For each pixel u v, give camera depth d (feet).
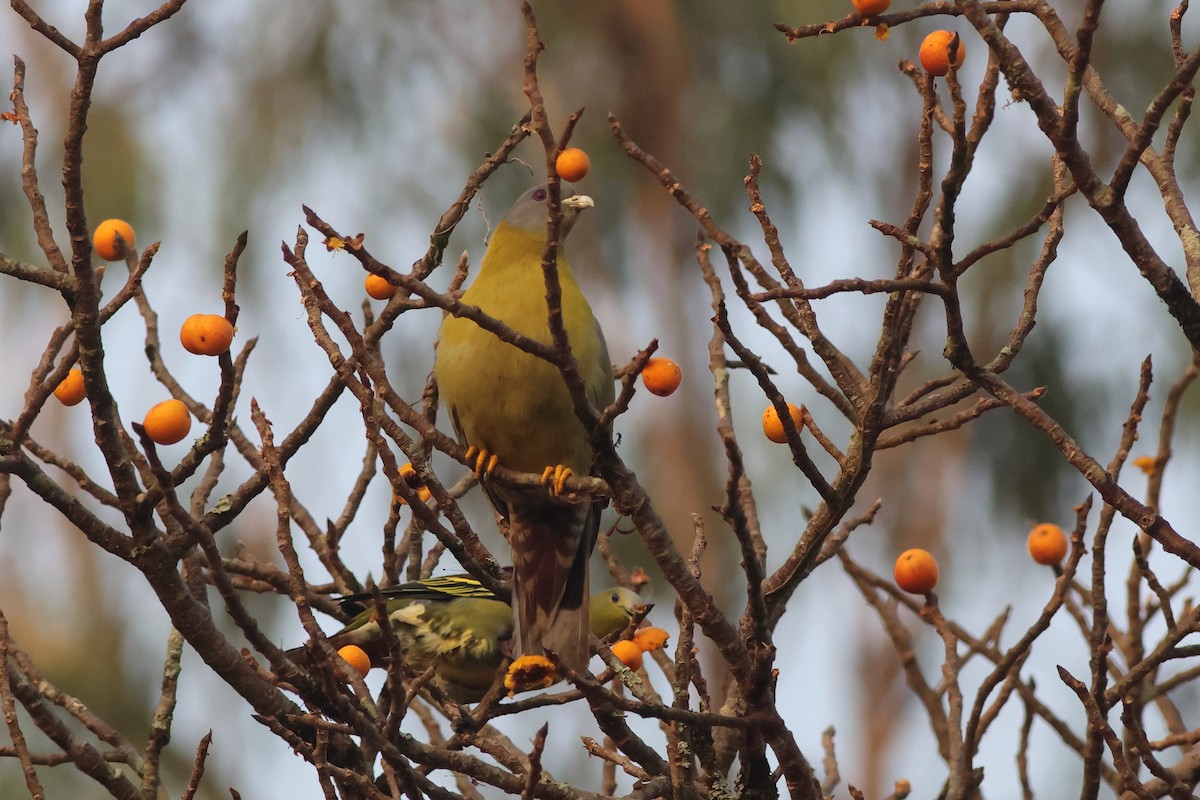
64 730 28.40
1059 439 25.09
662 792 28.02
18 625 72.64
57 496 25.26
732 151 80.12
